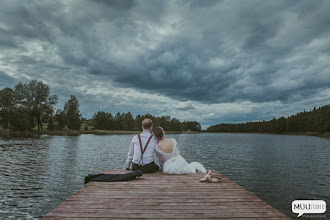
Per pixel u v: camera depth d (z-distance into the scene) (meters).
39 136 56.00
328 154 24.56
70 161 17.34
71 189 9.35
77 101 97.88
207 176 5.00
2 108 60.44
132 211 3.18
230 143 46.94
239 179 11.98
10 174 12.11
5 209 7.03
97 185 4.70
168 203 3.54
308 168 15.47
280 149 31.25
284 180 11.71
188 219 2.88
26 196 8.36
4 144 31.30
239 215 3.03
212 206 3.41
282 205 7.89
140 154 6.00
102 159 18.78
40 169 13.76
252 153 25.72
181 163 5.85
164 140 6.05
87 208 3.30
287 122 131.25
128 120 134.38
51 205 7.44
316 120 101.94
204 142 51.28
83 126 135.00
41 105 70.50
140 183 4.88
